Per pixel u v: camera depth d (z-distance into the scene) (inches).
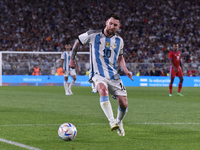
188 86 2938.0
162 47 3560.5
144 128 675.4
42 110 996.6
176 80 2942.9
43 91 1967.3
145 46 3563.0
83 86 2743.6
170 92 1686.8
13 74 2790.4
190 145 511.5
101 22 3885.3
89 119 805.2
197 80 2967.5
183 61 3334.2
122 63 624.1
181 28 3821.4
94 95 1667.1
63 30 3730.3
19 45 3476.9
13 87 2445.9
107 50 590.9
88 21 3865.7
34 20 3740.2
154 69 2945.4
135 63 2940.5
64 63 1689.2
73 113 927.7
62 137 533.6
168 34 3757.4
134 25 3855.8
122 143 521.7
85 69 2883.9
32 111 969.5
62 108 1055.6
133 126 701.3
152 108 1071.0
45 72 2844.5
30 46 3484.3
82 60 2888.8
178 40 3693.4
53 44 3555.6
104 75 585.6
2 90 2041.1
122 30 3747.5
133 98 1503.4
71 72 1694.1
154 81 2925.7
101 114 906.1
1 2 3740.2
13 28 3631.9
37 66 2834.6
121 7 3969.0
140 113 935.7
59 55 2871.6
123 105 576.4
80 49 3398.1
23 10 3767.2
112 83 583.8
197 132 631.2
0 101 1293.1
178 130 652.1
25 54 2815.0
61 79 2849.4
